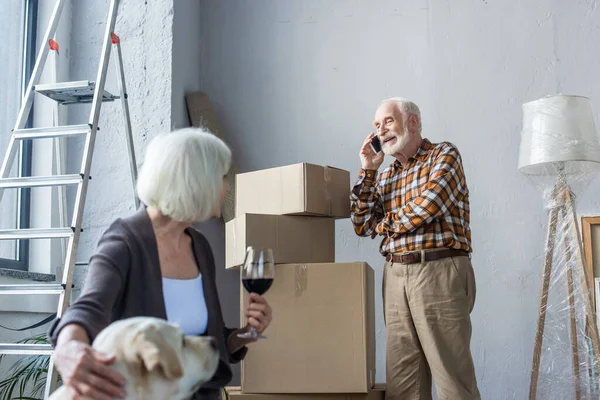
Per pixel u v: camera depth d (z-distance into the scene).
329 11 4.10
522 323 3.66
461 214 2.81
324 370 2.64
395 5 4.04
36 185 2.66
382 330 3.77
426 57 3.96
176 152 1.47
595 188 3.69
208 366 1.15
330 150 3.97
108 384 1.03
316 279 2.69
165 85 3.73
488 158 3.81
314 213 2.86
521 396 3.61
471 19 3.95
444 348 2.66
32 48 3.70
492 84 3.87
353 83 4.01
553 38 3.87
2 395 3.07
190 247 1.66
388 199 2.99
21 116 2.96
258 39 4.14
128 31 3.81
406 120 2.91
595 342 3.20
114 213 3.69
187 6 4.00
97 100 2.87
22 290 2.46
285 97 4.07
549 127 3.29
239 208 2.99
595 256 3.61
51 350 2.40
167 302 1.51
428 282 2.71
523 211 3.74
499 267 3.72
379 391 2.76
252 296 1.70
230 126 4.08
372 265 3.84
